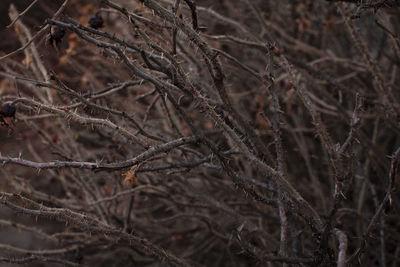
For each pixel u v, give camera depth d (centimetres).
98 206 117
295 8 146
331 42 156
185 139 89
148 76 88
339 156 94
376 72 107
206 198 111
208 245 137
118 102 116
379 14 112
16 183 115
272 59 98
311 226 95
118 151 120
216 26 139
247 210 131
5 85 128
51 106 86
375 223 93
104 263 150
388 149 146
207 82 115
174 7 86
